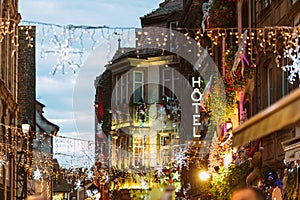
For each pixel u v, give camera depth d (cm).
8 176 4062
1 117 3816
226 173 2694
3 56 4078
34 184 5288
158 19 5572
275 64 2131
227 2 3042
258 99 2388
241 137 581
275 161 2064
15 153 4169
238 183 2547
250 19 2497
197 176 3812
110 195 5406
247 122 565
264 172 2248
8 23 2173
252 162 2316
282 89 2066
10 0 4088
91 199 5375
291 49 1739
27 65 5234
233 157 2684
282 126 469
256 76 2409
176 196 3984
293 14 1880
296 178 1745
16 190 4303
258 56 2369
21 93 5184
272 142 2097
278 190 1844
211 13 3159
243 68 2466
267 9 2239
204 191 3297
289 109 463
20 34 5191
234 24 3036
